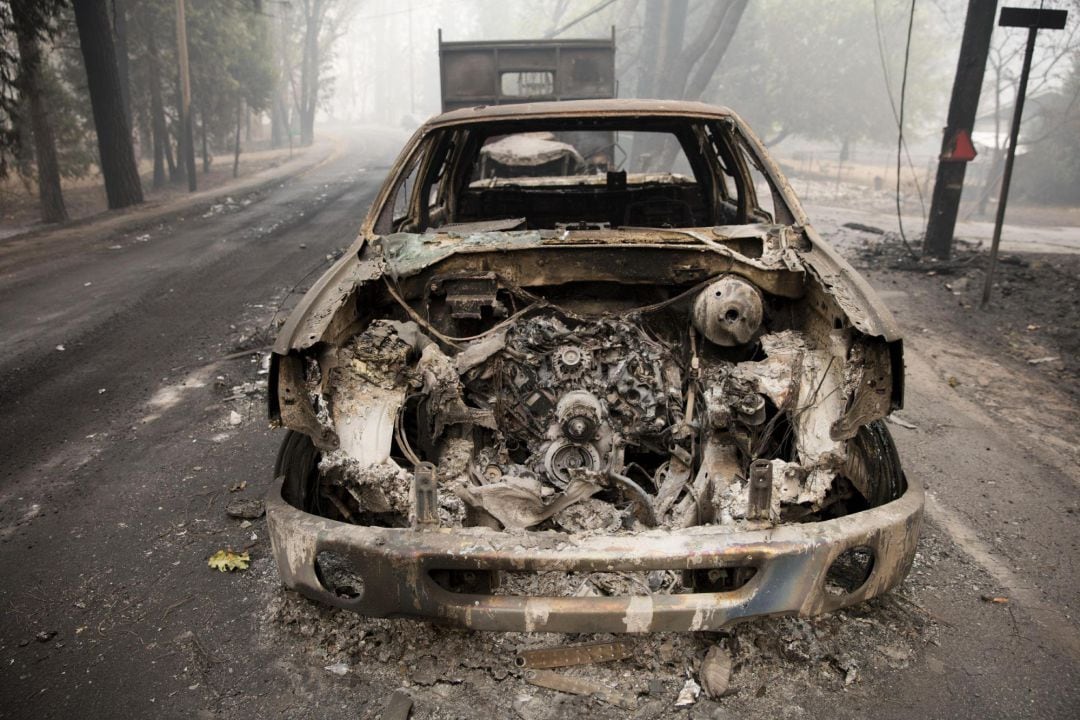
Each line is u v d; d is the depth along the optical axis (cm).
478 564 209
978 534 328
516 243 305
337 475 240
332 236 1173
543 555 207
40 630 271
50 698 237
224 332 660
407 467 288
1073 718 222
